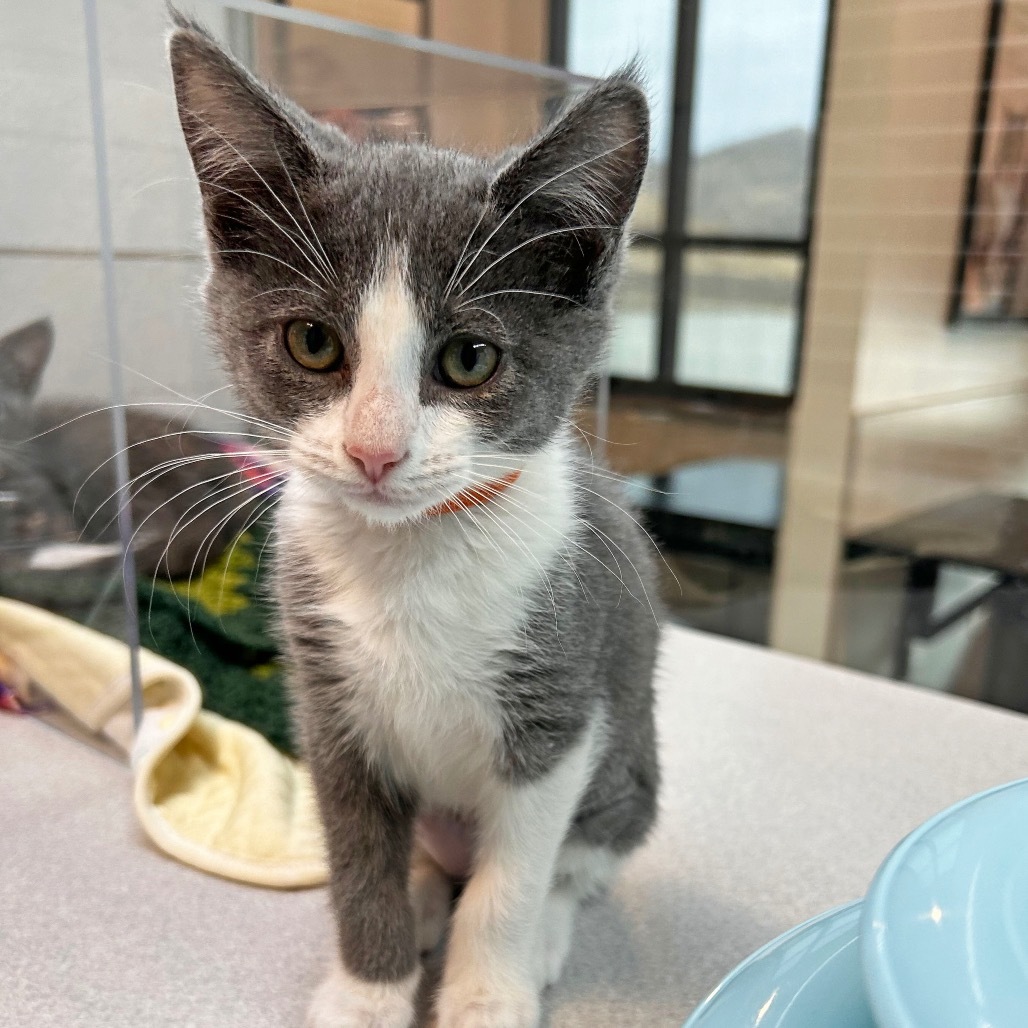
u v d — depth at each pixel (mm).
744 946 228
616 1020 205
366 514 185
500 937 201
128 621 290
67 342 295
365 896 204
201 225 197
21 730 317
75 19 262
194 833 257
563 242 189
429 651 195
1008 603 539
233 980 210
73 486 302
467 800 219
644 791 250
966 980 129
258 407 192
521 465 199
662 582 348
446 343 180
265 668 334
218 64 173
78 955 215
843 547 622
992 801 165
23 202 289
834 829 275
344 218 178
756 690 366
